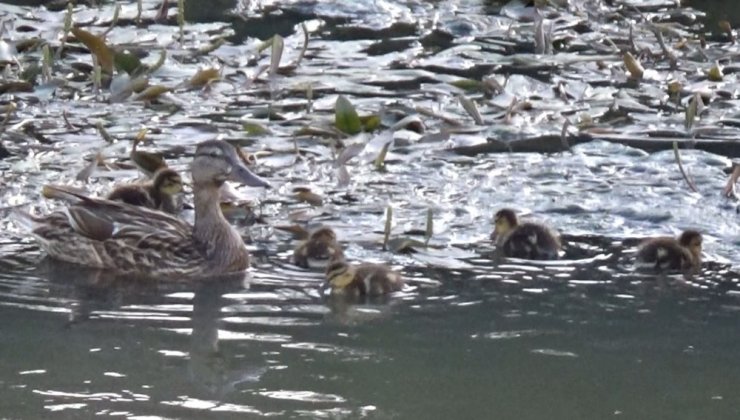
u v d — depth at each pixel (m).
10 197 14.35
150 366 10.73
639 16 21.95
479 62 19.56
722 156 16.25
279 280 12.75
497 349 11.20
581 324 11.79
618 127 17.17
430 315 11.94
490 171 15.64
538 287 12.62
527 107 17.70
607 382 10.66
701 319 11.95
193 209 14.52
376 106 17.44
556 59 19.69
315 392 10.32
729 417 10.09
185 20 20.89
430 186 15.14
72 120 16.75
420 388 10.45
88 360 10.80
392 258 13.22
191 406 10.02
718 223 14.36
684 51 20.23
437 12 21.78
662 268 13.06
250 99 17.72
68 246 13.11
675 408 10.23
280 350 11.11
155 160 15.03
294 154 15.84
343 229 13.88
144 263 12.89
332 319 11.79
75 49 19.27
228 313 11.89
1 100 17.28
